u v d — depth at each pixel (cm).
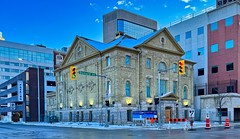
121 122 4141
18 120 7506
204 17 6006
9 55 11106
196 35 6147
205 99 5406
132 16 11106
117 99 4181
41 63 11812
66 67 5656
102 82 4569
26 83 7400
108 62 4500
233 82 5316
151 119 3688
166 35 4925
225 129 2911
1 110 9125
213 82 5706
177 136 2078
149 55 4616
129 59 4459
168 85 4834
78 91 5228
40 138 2109
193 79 5731
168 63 4903
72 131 2889
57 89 6041
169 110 4628
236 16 5388
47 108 6806
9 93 8538
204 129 2939
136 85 4475
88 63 4941
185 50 6362
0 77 10781
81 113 5078
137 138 1945
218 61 5647
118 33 5559
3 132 2912
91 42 5078
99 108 4544
